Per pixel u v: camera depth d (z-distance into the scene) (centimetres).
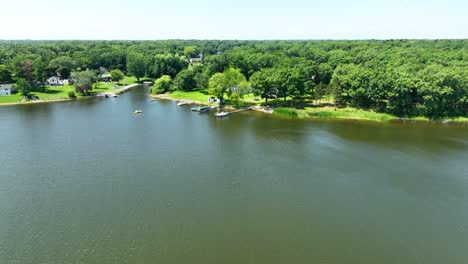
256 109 15338
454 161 8638
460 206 6506
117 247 5309
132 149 9631
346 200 6731
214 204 6562
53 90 19975
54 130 11631
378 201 6694
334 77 15450
